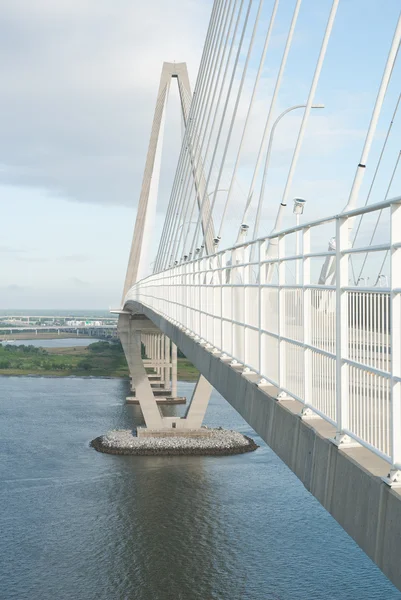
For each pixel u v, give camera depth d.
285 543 27.84
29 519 30.94
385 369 5.57
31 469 40.31
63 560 26.22
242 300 13.07
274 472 39.91
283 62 18.84
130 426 54.97
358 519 5.90
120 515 31.59
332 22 14.32
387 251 5.61
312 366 8.04
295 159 14.80
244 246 12.91
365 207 5.77
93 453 45.06
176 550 27.22
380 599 22.66
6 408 64.94
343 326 6.59
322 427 7.57
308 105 14.66
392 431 5.29
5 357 129.62
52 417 59.41
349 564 25.61
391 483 5.29
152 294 36.38
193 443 46.44
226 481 37.78
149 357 107.50
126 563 25.97
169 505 33.16
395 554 5.05
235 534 28.92
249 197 18.72
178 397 76.19
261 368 10.98
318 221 7.37
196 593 23.31
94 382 95.19
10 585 23.97
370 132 10.46
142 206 76.06
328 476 6.83
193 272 19.86
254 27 25.05
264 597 22.95
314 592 23.23
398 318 5.24
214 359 15.12
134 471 40.25
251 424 11.00
